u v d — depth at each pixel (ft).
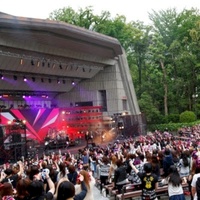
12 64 96.99
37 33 89.51
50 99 137.08
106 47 119.03
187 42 184.44
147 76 185.78
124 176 31.86
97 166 43.57
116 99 134.92
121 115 126.62
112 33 176.86
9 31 83.56
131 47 191.52
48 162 44.47
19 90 114.42
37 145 100.17
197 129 118.42
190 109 179.22
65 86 131.85
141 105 161.48
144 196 23.93
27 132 108.06
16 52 93.56
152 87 174.81
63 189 14.78
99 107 121.90
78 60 117.19
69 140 106.63
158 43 167.94
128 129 123.75
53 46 100.37
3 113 101.14
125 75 140.05
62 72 117.29
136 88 184.14
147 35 183.93
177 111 179.93
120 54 132.26
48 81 119.24
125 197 31.32
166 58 180.45
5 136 81.92
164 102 176.24
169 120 160.66
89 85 137.49
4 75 101.45
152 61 182.29
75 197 17.01
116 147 64.44
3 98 112.57
